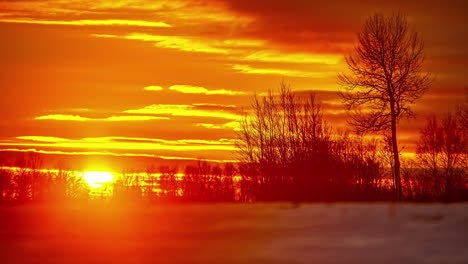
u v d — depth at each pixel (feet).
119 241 79.82
